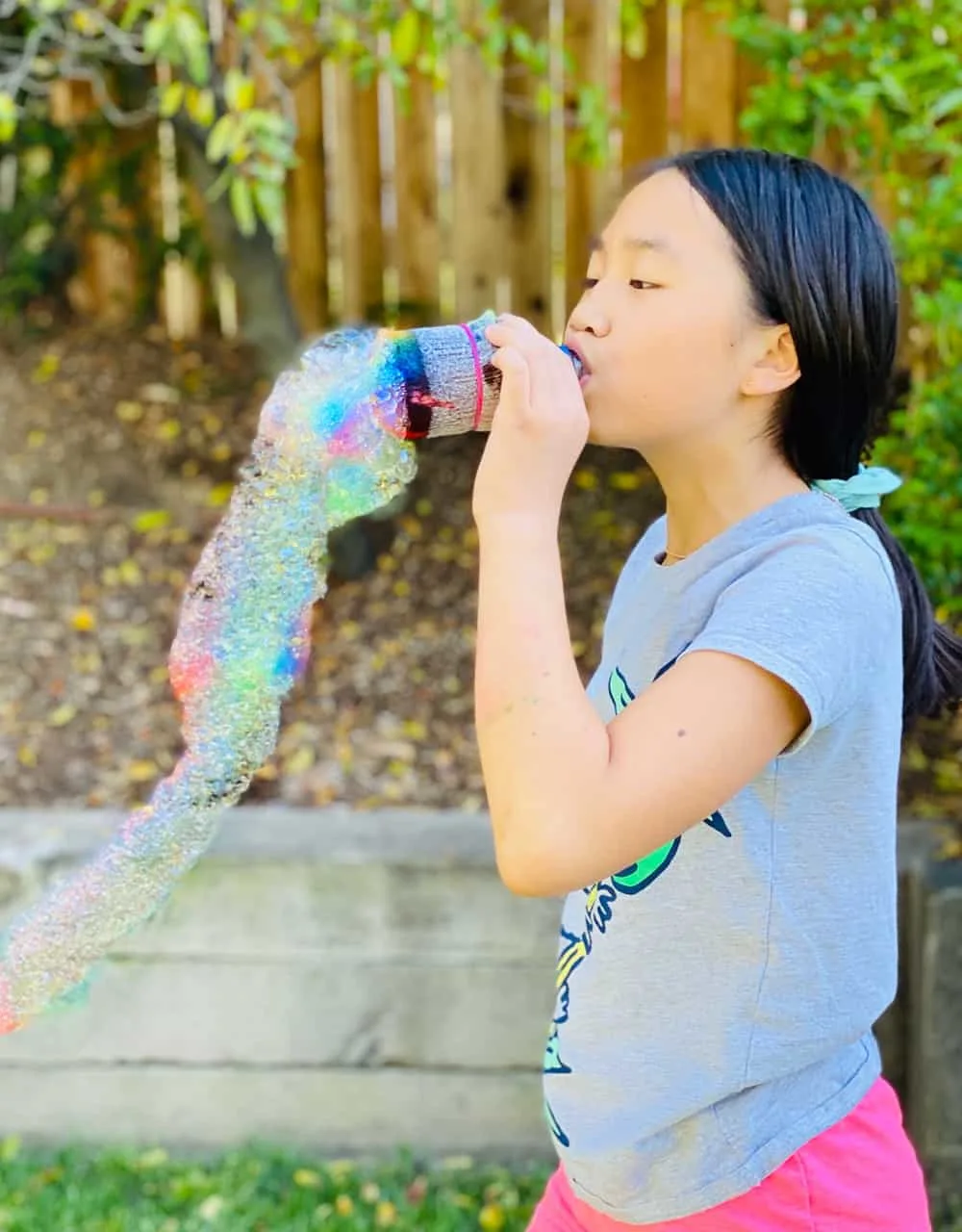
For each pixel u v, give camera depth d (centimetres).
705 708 86
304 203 381
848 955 100
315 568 103
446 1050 205
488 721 88
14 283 388
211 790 106
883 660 95
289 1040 206
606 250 100
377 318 384
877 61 207
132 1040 207
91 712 264
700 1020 100
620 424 97
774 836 97
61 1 232
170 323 404
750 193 96
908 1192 108
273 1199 201
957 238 207
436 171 374
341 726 258
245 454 344
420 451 348
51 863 206
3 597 298
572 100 351
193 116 242
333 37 242
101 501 335
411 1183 204
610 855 84
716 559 99
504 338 94
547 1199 122
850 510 105
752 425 99
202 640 105
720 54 335
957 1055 188
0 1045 208
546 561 91
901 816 216
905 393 246
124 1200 202
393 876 200
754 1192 102
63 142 373
